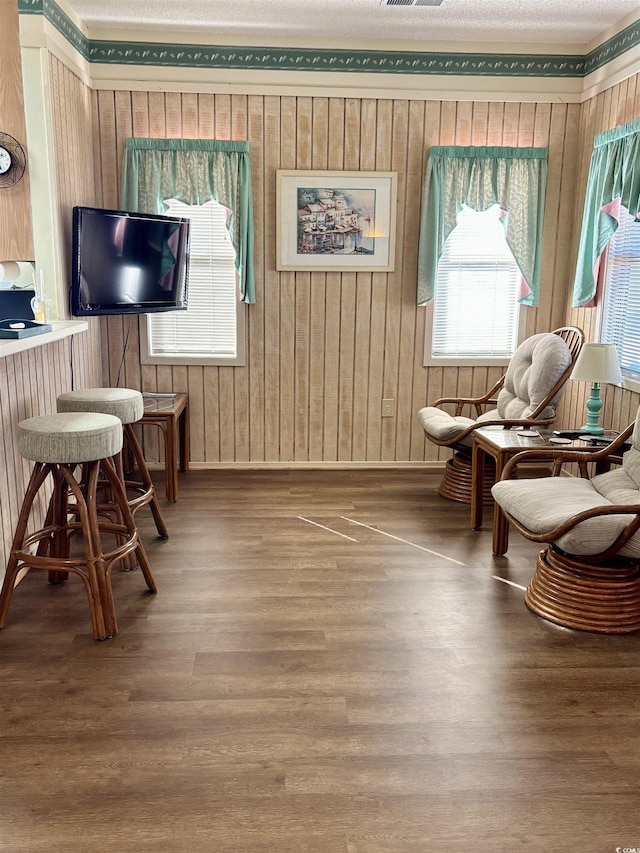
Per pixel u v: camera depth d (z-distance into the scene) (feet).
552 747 6.93
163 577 10.69
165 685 7.88
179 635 8.98
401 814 6.04
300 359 16.37
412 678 8.09
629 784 6.44
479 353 16.67
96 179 15.34
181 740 6.95
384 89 15.28
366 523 13.16
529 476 16.44
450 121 15.49
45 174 12.50
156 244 14.30
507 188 15.66
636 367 13.21
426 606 9.85
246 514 13.56
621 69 13.65
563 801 6.22
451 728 7.20
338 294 16.11
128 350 16.11
